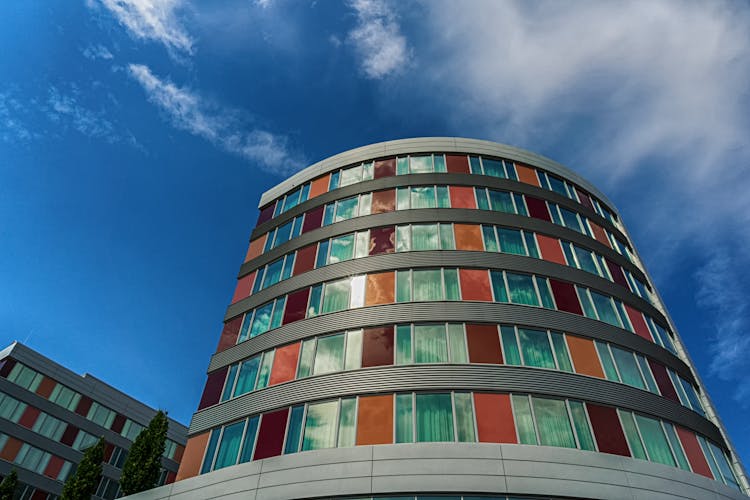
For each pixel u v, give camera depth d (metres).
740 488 19.41
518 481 15.55
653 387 20.81
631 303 24.38
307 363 20.66
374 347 20.27
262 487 16.66
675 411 20.12
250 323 24.56
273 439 18.39
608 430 18.00
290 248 27.00
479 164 29.33
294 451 17.66
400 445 16.66
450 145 30.12
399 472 15.92
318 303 23.06
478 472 15.73
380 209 26.81
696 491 17.00
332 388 19.08
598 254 26.22
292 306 23.70
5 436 39.44
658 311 25.75
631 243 29.81
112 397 48.97
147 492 18.45
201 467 19.11
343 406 18.47
